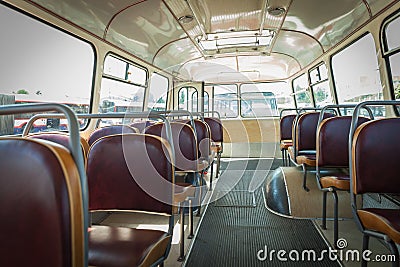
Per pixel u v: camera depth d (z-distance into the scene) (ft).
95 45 10.62
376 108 9.64
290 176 9.91
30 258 2.06
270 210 8.84
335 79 13.62
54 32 8.67
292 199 8.71
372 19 9.39
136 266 3.15
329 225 7.54
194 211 8.64
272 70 22.25
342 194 8.63
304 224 7.65
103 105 11.80
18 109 2.39
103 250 3.40
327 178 6.72
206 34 14.33
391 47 8.72
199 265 5.65
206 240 6.79
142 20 11.54
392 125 4.49
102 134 8.34
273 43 16.10
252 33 14.33
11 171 2.12
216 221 8.02
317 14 11.50
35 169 2.06
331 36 12.60
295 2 10.66
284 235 6.98
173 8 10.87
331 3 10.41
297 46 16.05
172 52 16.17
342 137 7.29
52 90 8.79
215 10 11.36
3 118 6.97
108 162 4.22
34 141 2.18
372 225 4.26
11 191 2.10
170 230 4.01
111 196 4.18
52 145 2.18
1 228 2.11
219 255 6.03
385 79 9.04
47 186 2.01
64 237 2.01
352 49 11.43
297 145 10.26
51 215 2.00
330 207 8.28
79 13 9.28
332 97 13.85
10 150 2.16
